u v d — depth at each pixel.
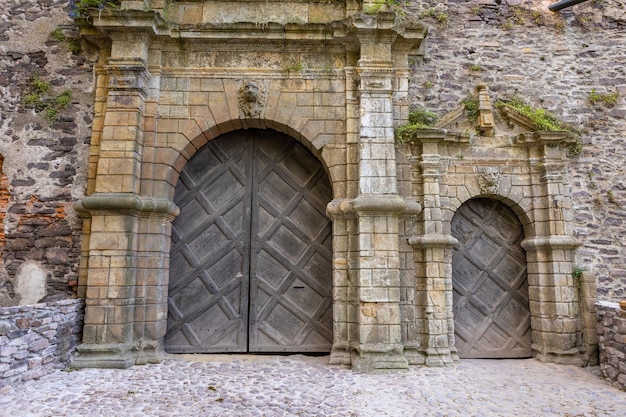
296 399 4.03
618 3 6.43
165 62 5.82
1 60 5.98
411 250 5.61
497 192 5.87
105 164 5.33
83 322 5.23
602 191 5.95
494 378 4.80
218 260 5.88
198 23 5.75
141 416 3.58
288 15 6.05
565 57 6.35
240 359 5.43
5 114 5.86
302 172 6.08
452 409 3.82
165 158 5.60
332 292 5.72
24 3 6.12
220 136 6.13
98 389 4.22
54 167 5.76
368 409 3.80
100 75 5.82
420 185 5.79
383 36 5.67
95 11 5.44
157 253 5.42
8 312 4.13
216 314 5.78
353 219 5.48
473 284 5.92
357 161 5.61
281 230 5.97
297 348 5.71
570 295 5.60
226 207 5.99
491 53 6.33
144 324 5.27
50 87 5.91
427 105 6.14
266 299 5.82
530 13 6.42
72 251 5.59
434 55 6.28
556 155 5.87
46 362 4.59
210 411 3.71
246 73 5.83
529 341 5.81
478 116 6.01
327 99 5.80
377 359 5.00
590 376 4.98
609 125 6.14
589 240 5.81
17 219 5.66
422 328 5.48
